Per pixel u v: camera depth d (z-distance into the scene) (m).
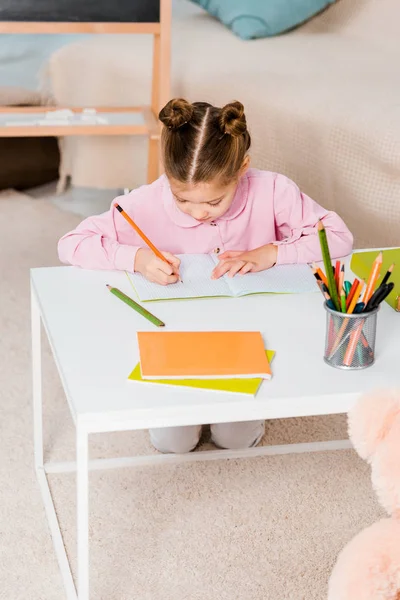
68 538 1.39
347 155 2.15
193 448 1.62
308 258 1.49
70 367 1.12
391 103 2.18
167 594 1.28
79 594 1.16
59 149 3.04
